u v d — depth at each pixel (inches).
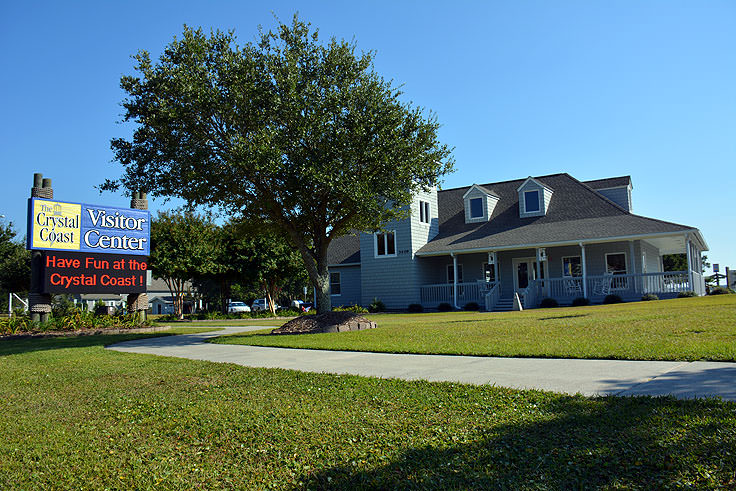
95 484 157.6
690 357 278.4
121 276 844.6
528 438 165.9
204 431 202.5
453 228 1274.6
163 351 500.4
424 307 1202.0
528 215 1177.4
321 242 671.8
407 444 171.8
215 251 1300.4
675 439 151.7
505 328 506.3
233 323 1055.6
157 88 553.3
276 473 158.1
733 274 1688.0
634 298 987.3
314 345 469.4
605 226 1021.2
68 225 808.3
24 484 159.5
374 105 592.7
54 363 429.7
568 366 288.4
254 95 561.3
